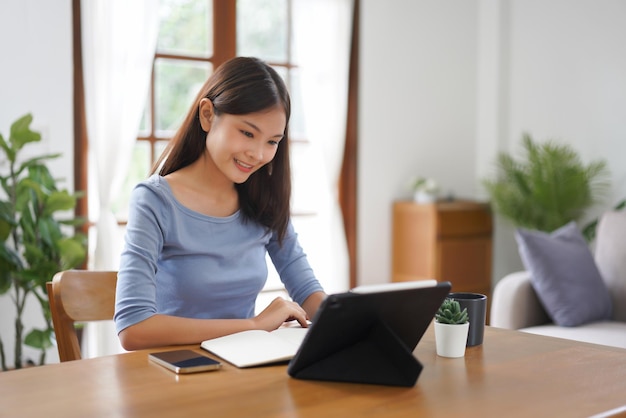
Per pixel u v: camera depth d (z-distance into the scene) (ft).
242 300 6.00
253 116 5.41
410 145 17.47
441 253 16.26
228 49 14.87
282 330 5.28
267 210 6.12
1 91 12.05
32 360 12.22
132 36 13.03
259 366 4.48
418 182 16.96
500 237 18.10
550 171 15.88
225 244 5.87
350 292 4.05
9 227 10.88
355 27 16.40
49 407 3.68
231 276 5.85
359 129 16.60
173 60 14.28
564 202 15.85
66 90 12.64
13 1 12.08
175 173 5.87
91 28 12.66
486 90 18.44
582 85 16.96
